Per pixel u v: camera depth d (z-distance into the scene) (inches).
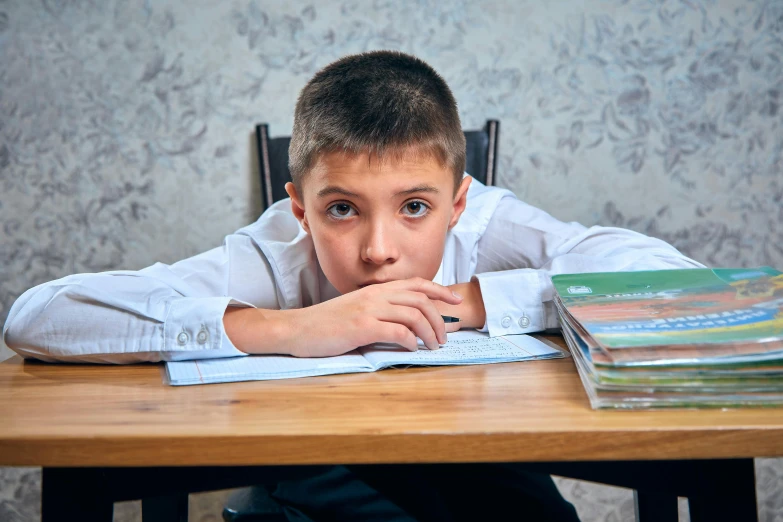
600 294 24.6
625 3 53.2
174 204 53.6
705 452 16.5
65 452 16.7
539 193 54.4
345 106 27.9
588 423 17.0
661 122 54.2
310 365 23.9
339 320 25.5
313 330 25.4
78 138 52.9
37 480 55.3
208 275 34.1
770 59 54.0
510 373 22.7
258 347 25.8
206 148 53.2
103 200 53.4
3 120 52.6
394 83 28.8
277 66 52.8
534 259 38.0
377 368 23.3
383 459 16.6
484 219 40.1
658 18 53.4
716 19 53.6
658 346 18.4
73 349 25.9
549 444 16.5
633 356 18.3
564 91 53.7
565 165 54.2
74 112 52.6
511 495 32.0
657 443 16.5
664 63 53.7
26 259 53.7
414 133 27.7
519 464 21.3
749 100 54.2
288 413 18.5
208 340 25.5
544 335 29.4
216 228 53.9
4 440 16.6
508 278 29.4
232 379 22.5
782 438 16.4
